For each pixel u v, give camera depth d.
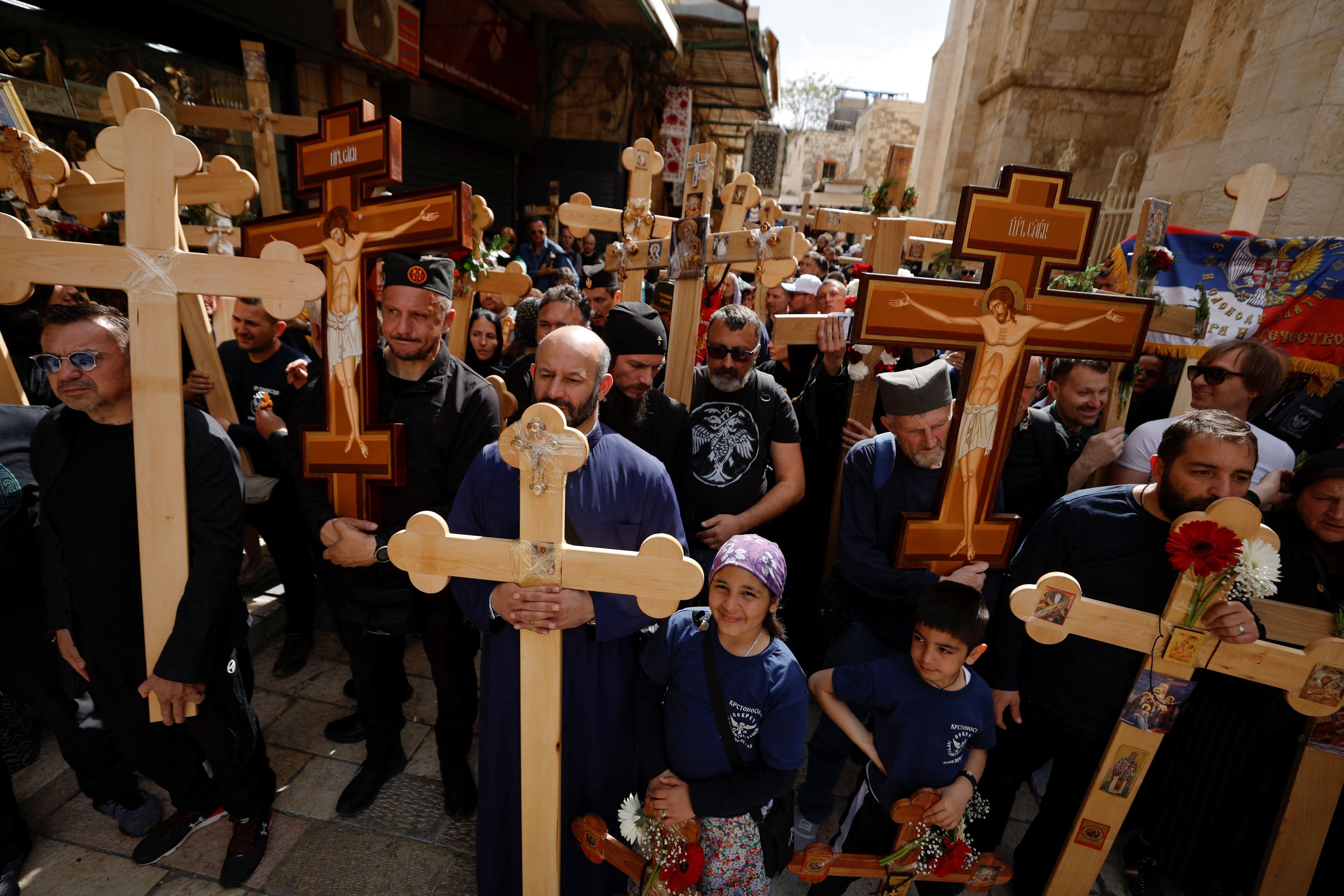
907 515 1.84
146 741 1.89
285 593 2.94
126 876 2.00
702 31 9.48
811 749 2.11
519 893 1.83
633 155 3.11
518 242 9.63
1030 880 1.99
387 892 1.99
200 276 1.61
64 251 1.58
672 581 1.37
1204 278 2.59
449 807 2.24
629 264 3.03
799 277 4.50
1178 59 6.39
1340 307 2.43
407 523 1.88
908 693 1.72
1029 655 1.88
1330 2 4.35
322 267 1.85
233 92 4.84
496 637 1.65
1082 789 1.87
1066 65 9.62
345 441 1.94
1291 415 2.72
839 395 2.76
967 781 1.70
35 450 1.73
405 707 2.79
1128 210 7.10
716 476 2.40
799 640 2.89
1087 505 1.75
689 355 2.44
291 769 2.43
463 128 7.33
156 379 1.63
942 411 1.88
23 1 3.50
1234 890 1.92
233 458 1.80
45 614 1.93
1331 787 1.60
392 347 1.89
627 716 1.76
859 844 1.87
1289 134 4.60
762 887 1.67
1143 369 3.04
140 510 1.67
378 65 5.69
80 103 3.83
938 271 2.66
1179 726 2.02
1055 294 1.66
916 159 19.77
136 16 4.04
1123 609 1.53
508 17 7.95
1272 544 1.38
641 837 1.61
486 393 2.10
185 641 1.70
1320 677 1.44
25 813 2.19
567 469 1.35
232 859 2.00
